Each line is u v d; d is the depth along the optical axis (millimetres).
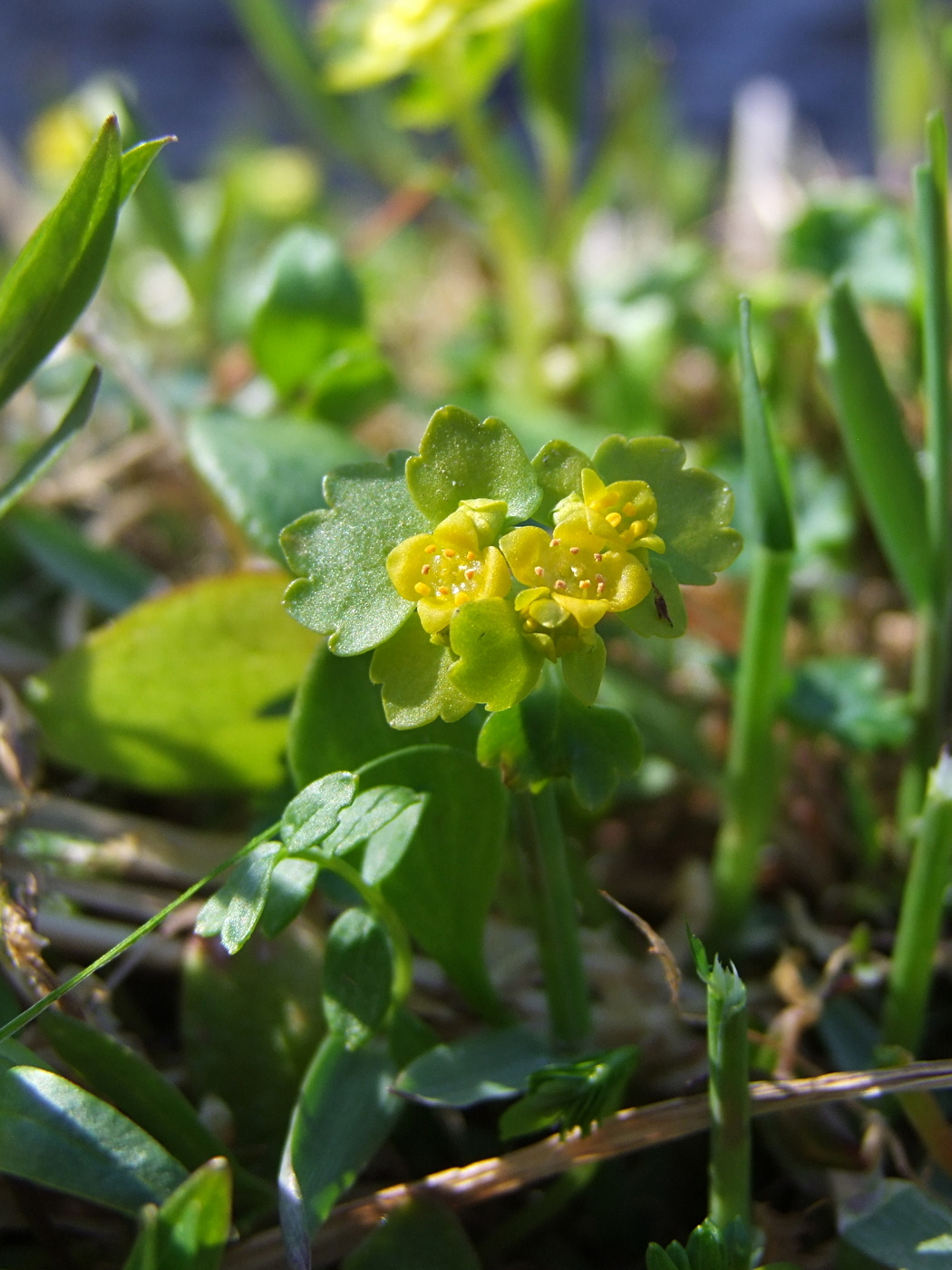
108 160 108
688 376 225
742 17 451
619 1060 106
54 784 150
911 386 183
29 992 115
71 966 125
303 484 130
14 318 112
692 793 151
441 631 99
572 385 203
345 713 114
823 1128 119
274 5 205
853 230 183
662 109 267
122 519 182
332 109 214
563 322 209
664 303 190
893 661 167
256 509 128
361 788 109
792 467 168
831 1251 116
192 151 399
